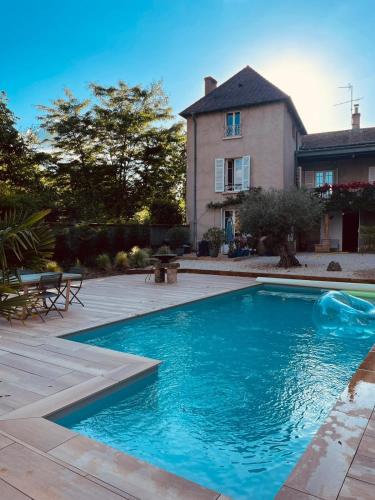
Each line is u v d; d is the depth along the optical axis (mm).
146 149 24641
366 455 2430
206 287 10070
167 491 2135
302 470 2277
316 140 22281
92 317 6617
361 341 5910
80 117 24219
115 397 3729
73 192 24109
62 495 2064
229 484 2619
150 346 5637
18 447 2547
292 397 3965
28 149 22047
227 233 18188
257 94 18281
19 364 4203
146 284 10727
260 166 18062
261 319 7262
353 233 19562
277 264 13391
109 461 2408
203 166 19328
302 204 12461
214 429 3328
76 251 14289
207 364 4906
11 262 3564
